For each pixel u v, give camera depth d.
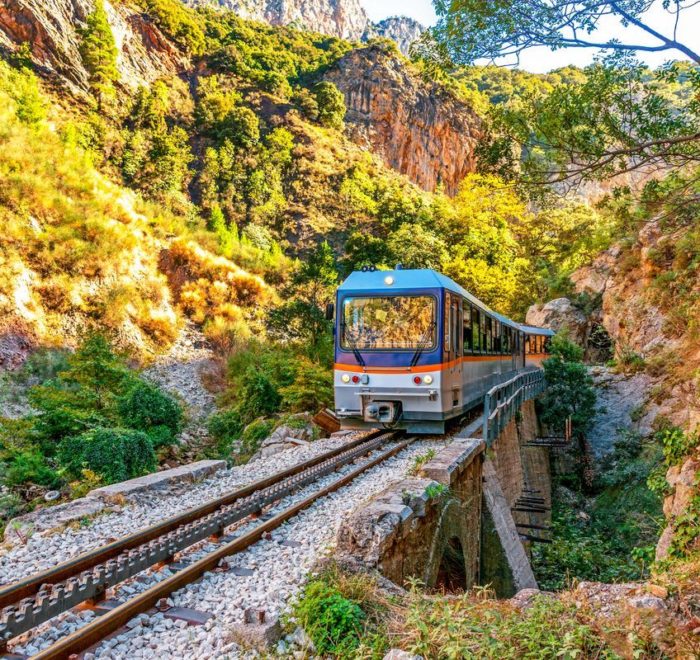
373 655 3.92
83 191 30.84
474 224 50.31
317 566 5.20
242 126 58.69
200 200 49.81
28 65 47.72
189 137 57.75
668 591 4.88
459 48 7.36
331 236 52.34
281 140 61.00
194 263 33.34
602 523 20.61
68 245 26.75
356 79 78.56
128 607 4.32
